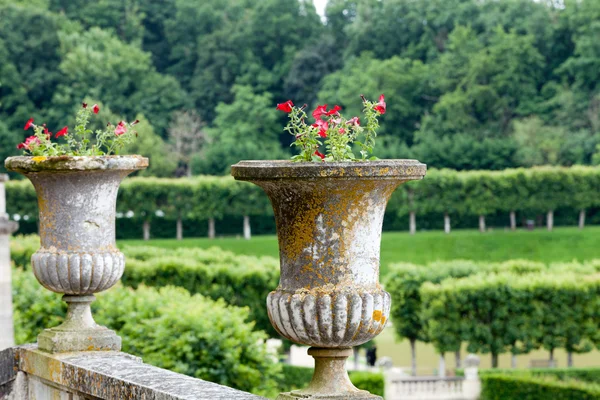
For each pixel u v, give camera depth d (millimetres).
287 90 86062
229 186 78500
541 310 33750
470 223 82500
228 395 4957
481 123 81062
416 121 83875
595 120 79188
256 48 87625
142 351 12883
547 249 77062
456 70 81812
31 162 6508
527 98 81125
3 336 13992
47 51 80250
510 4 85438
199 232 82312
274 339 31156
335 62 86938
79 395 6270
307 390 4605
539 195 78375
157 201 78062
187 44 88938
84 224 6684
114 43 81812
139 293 14875
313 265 4492
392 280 36531
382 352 44688
